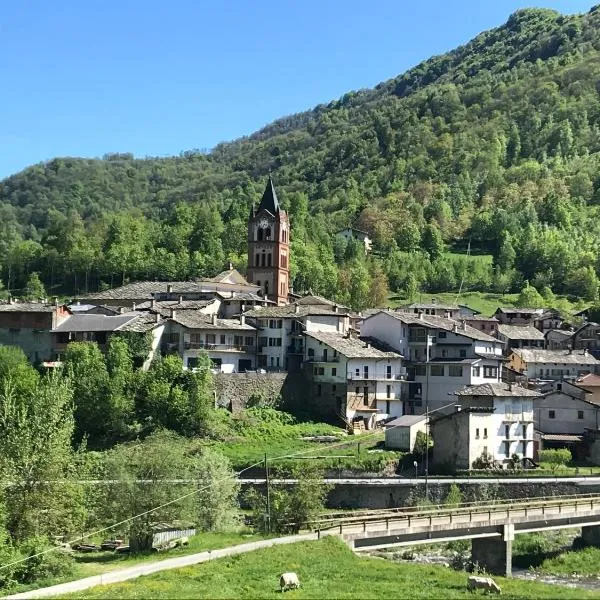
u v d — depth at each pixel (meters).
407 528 76.94
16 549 63.00
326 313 147.00
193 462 86.19
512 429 121.12
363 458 113.38
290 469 107.31
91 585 58.53
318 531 74.38
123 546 78.69
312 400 138.88
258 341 146.75
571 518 89.50
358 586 59.69
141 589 56.69
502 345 166.62
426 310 192.62
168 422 123.25
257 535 77.62
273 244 187.12
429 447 119.19
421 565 68.56
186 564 64.56
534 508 86.31
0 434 72.38
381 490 102.62
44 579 61.94
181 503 77.44
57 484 70.31
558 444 126.88
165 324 140.00
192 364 138.50
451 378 143.38
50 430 72.06
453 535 79.44
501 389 122.19
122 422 122.44
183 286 170.00
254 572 62.16
